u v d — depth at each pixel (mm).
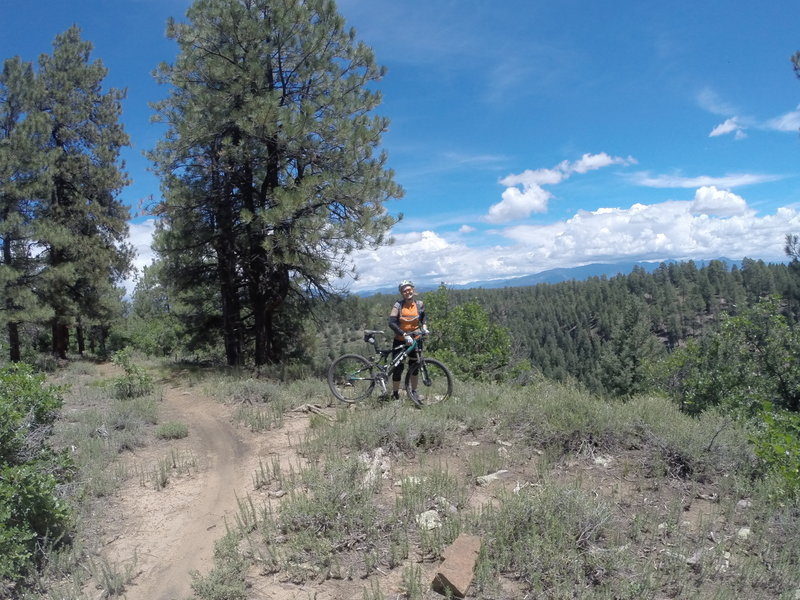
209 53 13898
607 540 3961
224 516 4805
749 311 12914
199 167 14875
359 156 13500
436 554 3871
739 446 5523
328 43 14195
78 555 4168
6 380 5328
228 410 8750
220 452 6586
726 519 4289
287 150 13531
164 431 7281
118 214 25234
